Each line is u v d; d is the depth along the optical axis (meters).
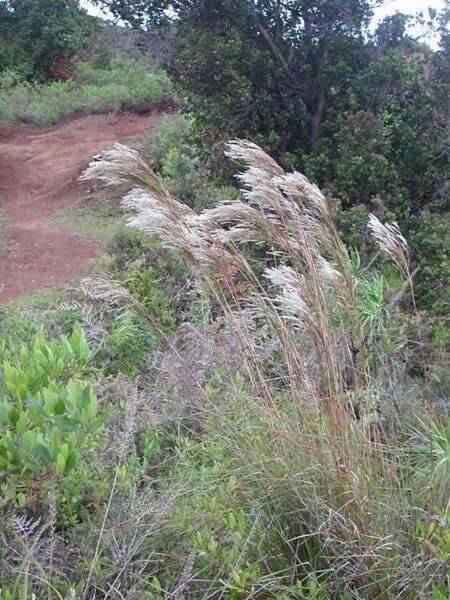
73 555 2.97
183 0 8.30
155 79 22.73
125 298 4.29
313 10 7.98
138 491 3.60
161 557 3.10
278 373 4.34
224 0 8.22
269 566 3.15
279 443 3.32
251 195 3.61
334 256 3.65
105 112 22.41
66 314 6.27
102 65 28.89
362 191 7.55
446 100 7.82
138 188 3.75
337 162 7.59
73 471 3.22
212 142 8.09
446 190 7.75
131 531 3.02
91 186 14.96
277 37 8.21
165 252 7.17
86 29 29.38
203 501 3.30
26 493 3.12
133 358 5.70
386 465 3.28
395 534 3.10
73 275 9.61
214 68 8.15
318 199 3.59
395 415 3.82
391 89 7.77
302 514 3.23
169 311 6.35
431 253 6.99
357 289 5.43
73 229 12.34
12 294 9.02
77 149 18.84
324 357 3.29
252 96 8.03
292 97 8.20
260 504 3.22
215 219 3.64
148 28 8.72
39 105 24.03
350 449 3.20
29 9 28.66
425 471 3.65
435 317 6.06
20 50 28.45
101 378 4.52
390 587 2.90
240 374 4.11
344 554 2.97
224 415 3.76
